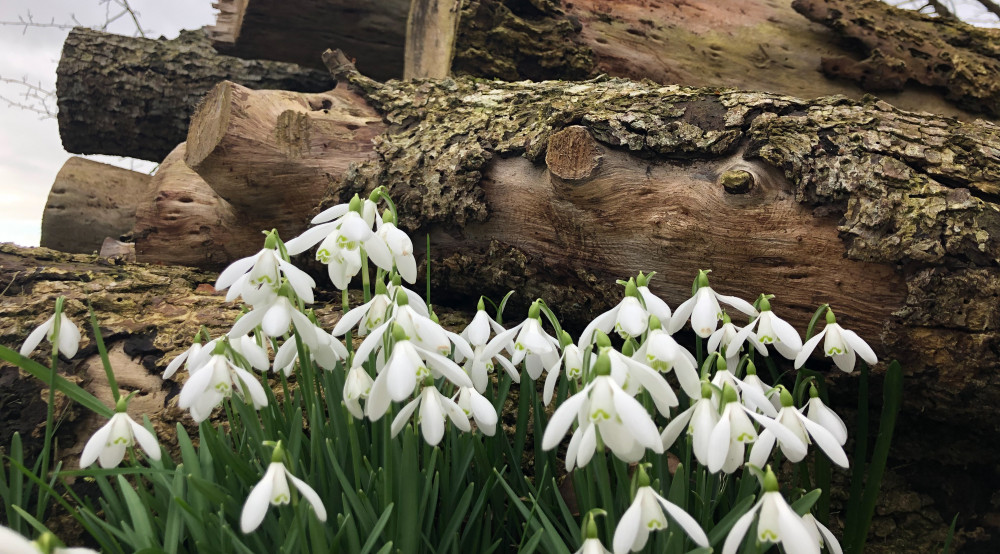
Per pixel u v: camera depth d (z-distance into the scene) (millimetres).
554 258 498
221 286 286
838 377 432
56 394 439
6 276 501
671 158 447
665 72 794
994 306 371
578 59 759
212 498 270
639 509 225
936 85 785
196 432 441
